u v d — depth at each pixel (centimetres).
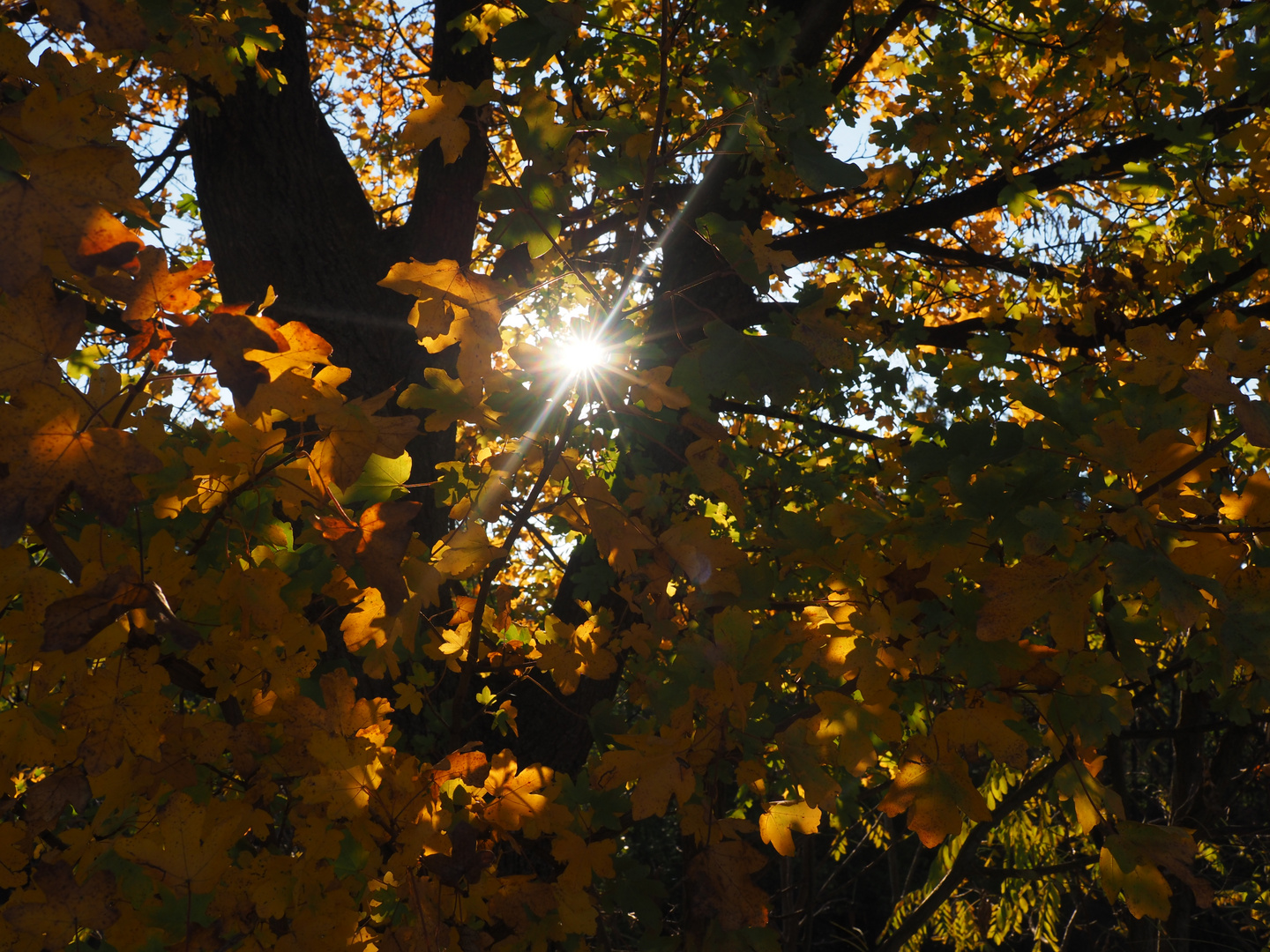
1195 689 181
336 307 353
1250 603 118
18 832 118
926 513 155
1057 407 144
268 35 308
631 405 143
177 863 116
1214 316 132
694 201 369
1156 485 127
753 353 126
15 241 85
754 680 150
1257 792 752
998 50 500
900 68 461
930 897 390
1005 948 634
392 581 120
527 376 132
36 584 110
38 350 90
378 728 136
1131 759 771
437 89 133
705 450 153
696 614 190
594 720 220
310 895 126
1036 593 124
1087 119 446
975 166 371
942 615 147
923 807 143
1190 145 355
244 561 145
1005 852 512
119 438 93
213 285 440
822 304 145
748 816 278
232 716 137
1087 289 428
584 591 312
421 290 123
